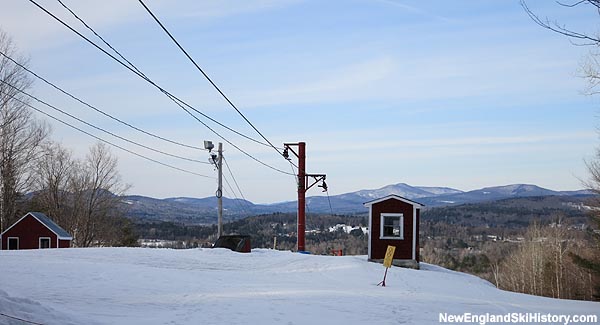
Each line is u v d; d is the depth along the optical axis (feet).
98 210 233.35
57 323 38.37
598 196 155.63
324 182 142.72
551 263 194.90
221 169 141.18
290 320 46.57
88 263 85.30
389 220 123.44
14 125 186.60
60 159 230.07
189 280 73.00
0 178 184.75
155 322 43.11
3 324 35.65
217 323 43.86
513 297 81.71
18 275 67.87
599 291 152.25
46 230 163.02
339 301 58.54
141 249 114.21
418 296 66.64
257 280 79.87
